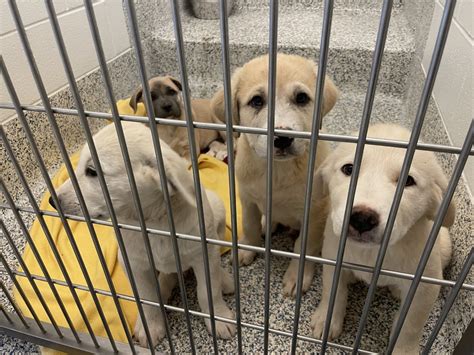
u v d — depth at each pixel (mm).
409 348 1086
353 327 1221
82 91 2174
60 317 1184
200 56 2887
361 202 774
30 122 1830
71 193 990
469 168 1243
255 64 1338
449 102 1539
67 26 2014
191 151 581
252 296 1345
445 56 1697
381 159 857
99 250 771
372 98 454
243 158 1326
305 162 1250
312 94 1273
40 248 1466
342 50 2584
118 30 2484
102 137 979
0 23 1622
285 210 1379
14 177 1780
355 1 3131
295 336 761
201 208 638
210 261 1139
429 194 893
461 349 743
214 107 1482
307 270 1371
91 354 1005
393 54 2527
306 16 3160
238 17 3225
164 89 2191
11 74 1705
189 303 1307
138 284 1157
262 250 663
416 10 2568
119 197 972
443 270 1304
